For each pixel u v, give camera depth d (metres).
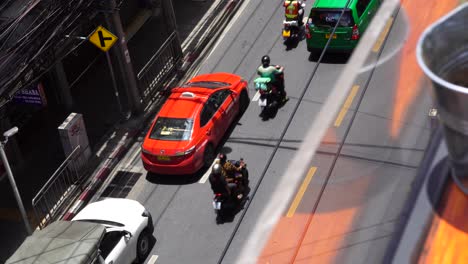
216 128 16.67
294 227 3.41
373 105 2.88
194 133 16.02
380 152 2.55
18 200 14.05
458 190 1.55
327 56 19.39
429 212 1.60
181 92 17.30
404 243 1.60
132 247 13.81
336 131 2.99
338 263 2.15
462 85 1.46
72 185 17.02
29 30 13.42
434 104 1.45
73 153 16.73
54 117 19.39
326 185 2.66
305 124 17.30
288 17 20.19
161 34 22.38
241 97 18.05
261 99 17.42
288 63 19.80
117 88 20.20
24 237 15.80
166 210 15.77
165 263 14.30
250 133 17.44
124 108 19.58
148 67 20.45
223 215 15.10
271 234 3.11
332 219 2.40
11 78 12.96
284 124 17.47
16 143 17.61
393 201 2.02
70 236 12.46
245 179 15.19
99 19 17.34
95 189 16.98
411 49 2.54
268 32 21.61
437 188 1.62
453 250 1.48
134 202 14.77
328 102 3.09
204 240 14.66
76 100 20.08
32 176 17.52
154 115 19.33
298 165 3.00
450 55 1.50
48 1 13.71
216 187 14.63
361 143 2.97
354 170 2.61
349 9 18.08
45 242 12.38
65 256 11.96
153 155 16.00
